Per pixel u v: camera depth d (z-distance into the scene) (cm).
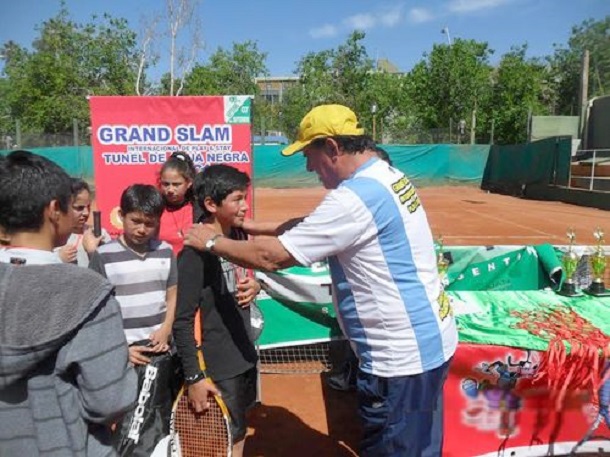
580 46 3966
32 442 143
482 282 452
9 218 143
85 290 139
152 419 251
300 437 353
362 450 237
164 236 409
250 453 333
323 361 468
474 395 306
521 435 309
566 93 4125
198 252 239
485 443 308
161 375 258
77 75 3278
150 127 459
